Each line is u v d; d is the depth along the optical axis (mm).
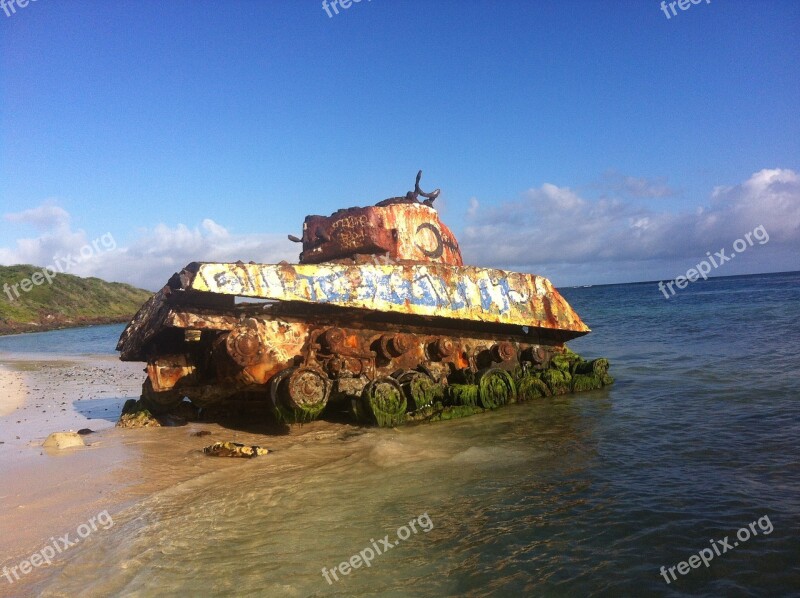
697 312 41500
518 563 5359
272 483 7629
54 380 21688
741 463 7836
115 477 8031
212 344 10258
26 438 10914
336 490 7348
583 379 14312
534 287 13359
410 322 11812
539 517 6359
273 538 5938
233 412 12203
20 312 69500
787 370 14898
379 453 8922
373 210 11836
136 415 11914
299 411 9844
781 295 53844
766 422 9867
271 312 10328
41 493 7469
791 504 6352
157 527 6203
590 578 5074
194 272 9211
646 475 7562
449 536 5949
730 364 16781
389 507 6754
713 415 10680
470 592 4898
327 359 10711
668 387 13961
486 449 9203
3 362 32062
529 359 13914
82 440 10312
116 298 87000
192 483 7648
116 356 33938
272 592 4887
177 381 11094
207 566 5328
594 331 32844
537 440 9695
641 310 48438
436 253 12484
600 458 8445
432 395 11547
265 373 9906
